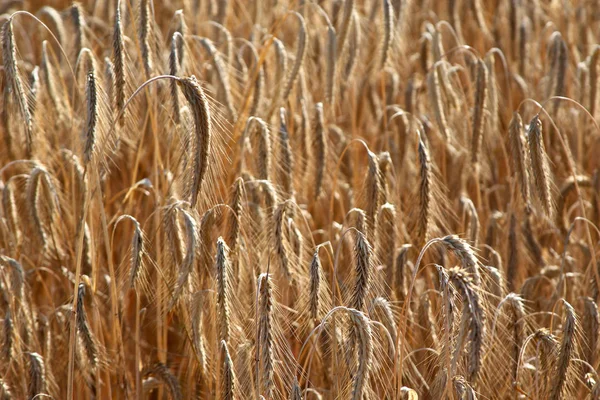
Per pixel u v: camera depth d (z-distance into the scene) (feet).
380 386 13.24
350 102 21.17
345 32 18.13
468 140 18.63
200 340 12.56
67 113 16.71
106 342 15.28
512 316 13.32
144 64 14.37
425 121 18.71
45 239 14.47
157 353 15.35
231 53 18.49
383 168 15.48
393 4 19.72
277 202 13.88
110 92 14.39
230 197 12.98
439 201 15.65
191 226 11.99
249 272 13.30
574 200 20.07
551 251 18.29
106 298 15.30
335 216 18.45
